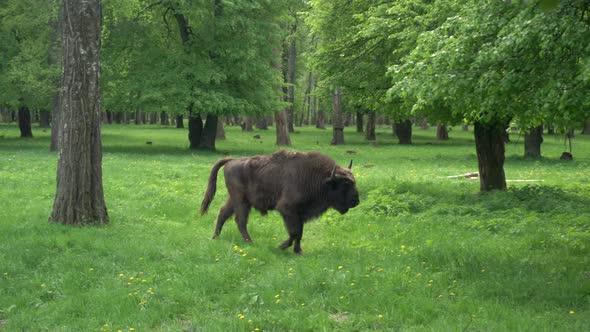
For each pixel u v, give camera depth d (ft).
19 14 99.76
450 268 25.41
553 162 89.92
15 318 19.86
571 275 23.75
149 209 41.78
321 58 59.67
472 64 24.81
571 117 24.08
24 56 95.25
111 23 102.83
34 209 39.47
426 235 33.86
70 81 34.06
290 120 195.83
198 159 89.25
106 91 106.83
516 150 121.49
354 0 60.29
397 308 20.31
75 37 33.68
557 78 23.21
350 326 18.93
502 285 22.49
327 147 127.65
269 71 106.83
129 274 25.03
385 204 42.91
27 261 26.66
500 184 51.24
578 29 22.38
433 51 29.22
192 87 99.60
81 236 30.99
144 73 100.63
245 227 31.91
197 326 19.08
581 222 35.60
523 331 17.71
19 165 70.54
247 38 103.86
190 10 97.66
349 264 26.43
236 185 31.63
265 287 22.88
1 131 160.15
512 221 36.50
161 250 29.30
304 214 29.99
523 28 23.43
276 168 30.17
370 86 54.90
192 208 43.09
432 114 45.98
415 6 49.26
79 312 20.65
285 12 112.88
